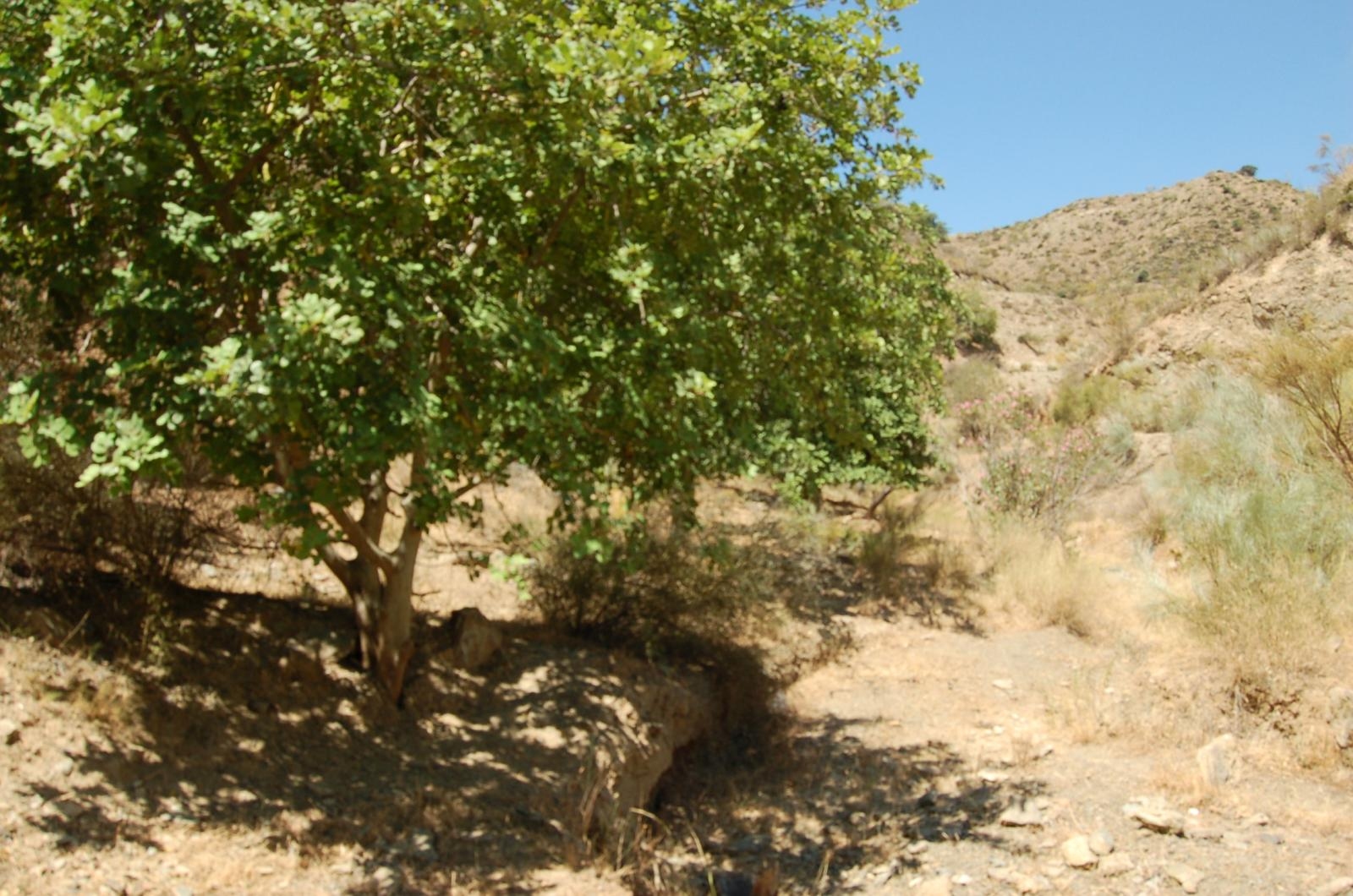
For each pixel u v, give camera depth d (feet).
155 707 18.48
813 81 19.98
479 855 16.83
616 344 17.38
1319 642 25.76
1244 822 19.85
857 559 44.45
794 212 20.27
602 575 28.76
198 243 14.66
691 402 18.08
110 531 21.49
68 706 17.34
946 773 24.80
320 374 13.83
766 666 31.48
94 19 13.87
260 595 24.54
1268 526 30.48
